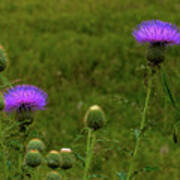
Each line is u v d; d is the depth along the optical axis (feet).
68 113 37.83
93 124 13.93
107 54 51.90
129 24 63.77
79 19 68.80
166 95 14.06
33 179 11.57
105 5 78.18
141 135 13.80
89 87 44.75
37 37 60.54
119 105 37.06
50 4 79.82
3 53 12.57
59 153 12.72
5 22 66.49
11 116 13.28
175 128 13.69
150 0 78.69
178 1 77.10
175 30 15.33
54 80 45.78
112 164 26.25
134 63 48.91
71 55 51.88
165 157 30.25
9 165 11.46
